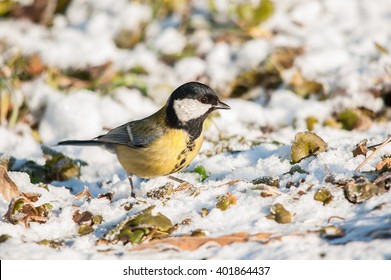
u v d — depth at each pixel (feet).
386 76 41.47
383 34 48.60
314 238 21.71
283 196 24.97
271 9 50.11
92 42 49.39
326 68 45.39
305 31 50.62
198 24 51.26
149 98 45.50
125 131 30.60
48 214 26.21
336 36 48.96
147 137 29.81
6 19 52.70
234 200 25.02
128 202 26.40
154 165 29.99
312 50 47.65
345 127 40.06
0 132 39.47
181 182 30.01
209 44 49.80
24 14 52.75
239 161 31.65
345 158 28.17
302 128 39.88
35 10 52.90
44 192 28.89
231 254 21.43
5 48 48.37
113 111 42.78
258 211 24.41
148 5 52.90
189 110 29.68
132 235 23.40
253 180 27.53
